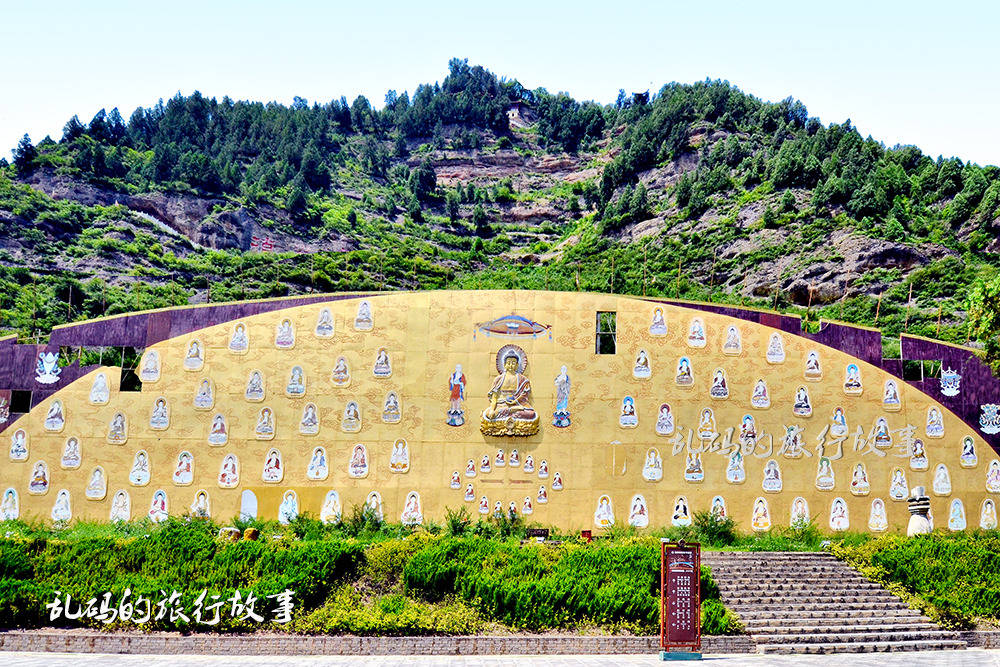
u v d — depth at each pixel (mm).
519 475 55469
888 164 137000
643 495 55438
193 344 56719
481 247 176500
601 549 37969
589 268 142125
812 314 106750
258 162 189250
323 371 56531
